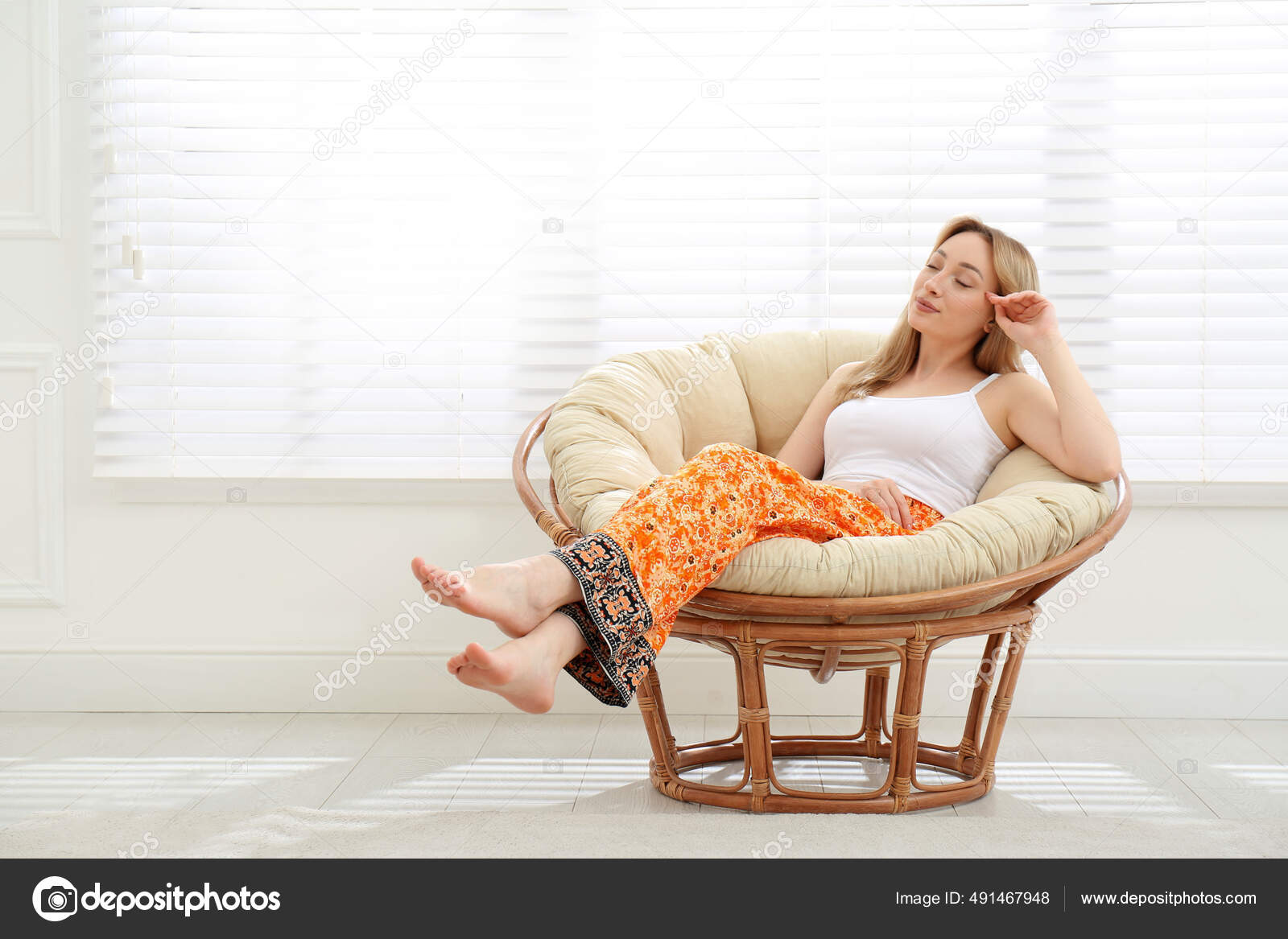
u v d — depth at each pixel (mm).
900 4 2521
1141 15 2502
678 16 2545
